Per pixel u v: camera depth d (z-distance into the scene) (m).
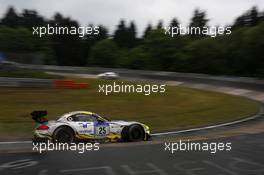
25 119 19.53
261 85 38.28
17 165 8.44
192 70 72.44
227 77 45.38
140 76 58.91
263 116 22.95
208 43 70.38
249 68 65.06
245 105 28.27
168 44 78.75
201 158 9.38
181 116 22.08
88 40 114.94
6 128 16.81
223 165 8.54
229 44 67.94
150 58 80.94
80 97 27.88
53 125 12.39
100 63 89.44
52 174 7.62
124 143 12.02
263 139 13.33
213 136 14.39
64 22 115.44
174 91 36.12
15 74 34.84
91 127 12.89
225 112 24.27
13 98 25.67
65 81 32.81
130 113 22.55
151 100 28.44
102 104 25.33
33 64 42.28
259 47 60.69
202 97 32.56
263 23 60.97
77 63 113.81
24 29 81.44
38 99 25.86
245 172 7.85
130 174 7.68
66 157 9.41
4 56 40.91
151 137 14.25
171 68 77.12
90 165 8.47
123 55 87.38
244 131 16.77
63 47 113.19
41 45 83.56
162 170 8.02
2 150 10.44
